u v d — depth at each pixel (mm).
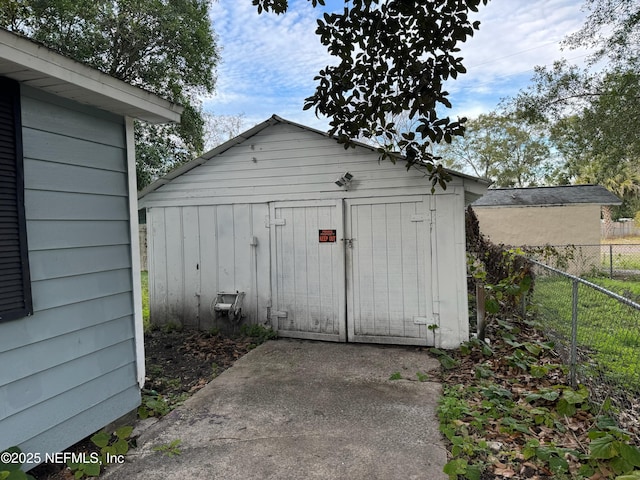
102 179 2953
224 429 3010
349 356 4699
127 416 3094
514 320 6219
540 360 4504
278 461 2566
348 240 5227
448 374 4094
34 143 2451
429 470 2441
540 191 13953
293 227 5449
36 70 2209
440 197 4859
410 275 5004
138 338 3221
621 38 9312
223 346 5191
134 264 3209
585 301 4277
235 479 2385
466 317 4809
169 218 6008
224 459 2602
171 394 3734
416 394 3596
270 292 5578
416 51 3812
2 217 2229
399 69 3910
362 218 5164
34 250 2416
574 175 27281
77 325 2695
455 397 3459
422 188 4918
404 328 5043
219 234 5777
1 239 2215
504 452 2631
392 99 4117
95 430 2797
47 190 2523
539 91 10859
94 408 2797
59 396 2549
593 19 9461
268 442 2807
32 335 2389
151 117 3203
